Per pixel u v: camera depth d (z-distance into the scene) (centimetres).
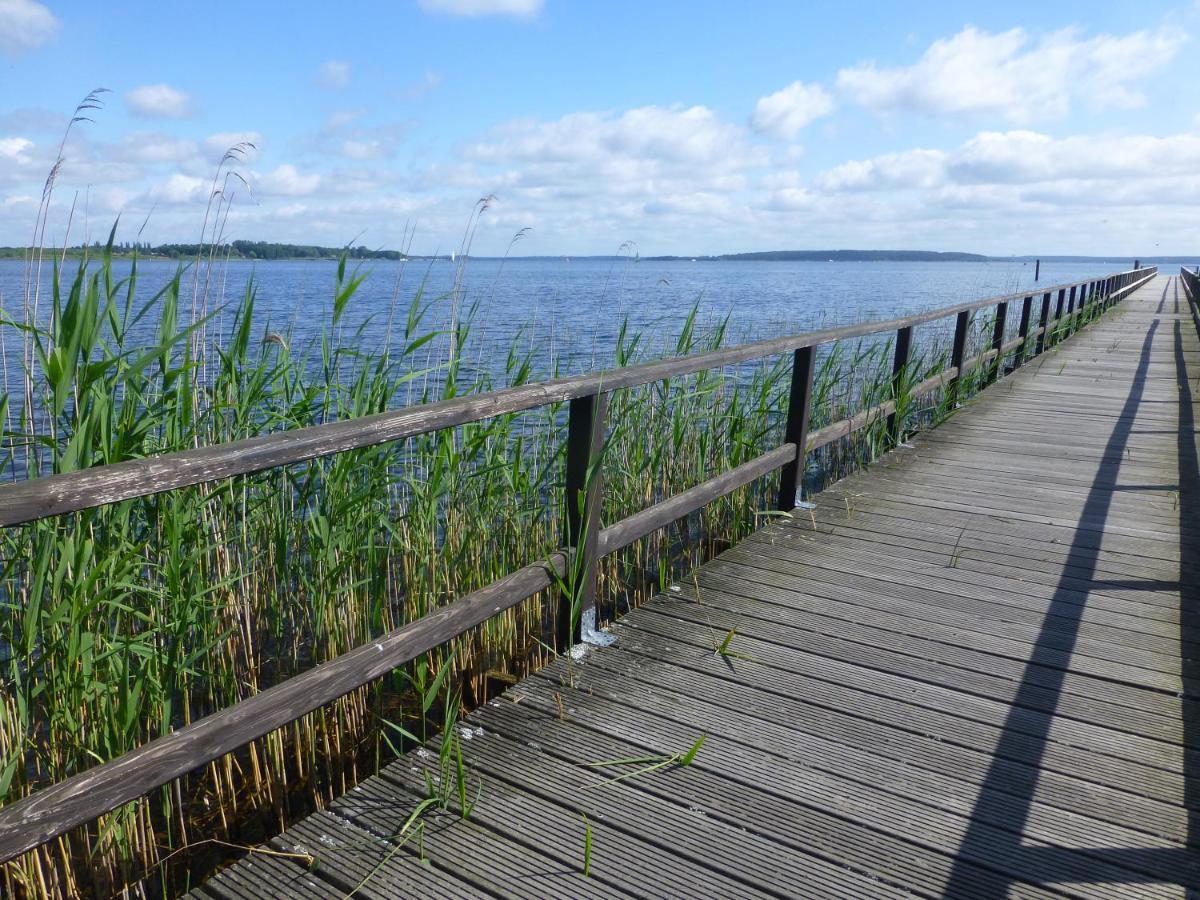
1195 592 349
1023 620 321
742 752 232
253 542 319
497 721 248
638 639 303
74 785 150
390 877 183
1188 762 229
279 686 188
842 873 186
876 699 262
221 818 260
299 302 376
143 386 264
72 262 247
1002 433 670
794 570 373
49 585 240
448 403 220
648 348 627
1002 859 191
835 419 686
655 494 455
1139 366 1043
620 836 197
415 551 324
